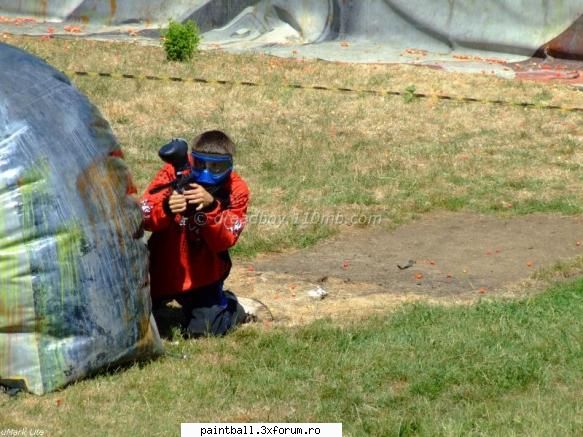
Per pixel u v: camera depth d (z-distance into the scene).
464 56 68.62
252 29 73.06
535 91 59.81
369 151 48.41
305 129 52.03
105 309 22.36
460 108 56.12
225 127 52.03
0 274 21.20
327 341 25.42
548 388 22.56
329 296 30.33
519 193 42.78
